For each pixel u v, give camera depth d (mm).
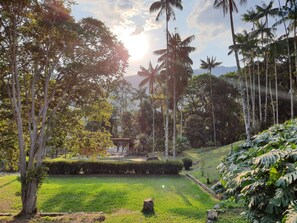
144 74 36094
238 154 5121
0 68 8586
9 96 8820
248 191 3641
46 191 11906
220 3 19359
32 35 8539
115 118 52875
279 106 33344
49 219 7723
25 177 8625
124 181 15500
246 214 4074
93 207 9820
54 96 10234
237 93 40375
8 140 9453
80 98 10453
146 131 47250
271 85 32781
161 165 18844
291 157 3486
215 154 25141
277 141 4223
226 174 4727
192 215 7570
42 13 8312
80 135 11102
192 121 41062
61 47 9016
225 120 40625
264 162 3461
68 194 11391
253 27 27531
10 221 7625
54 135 9578
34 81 9047
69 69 9320
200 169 18797
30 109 9594
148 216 7746
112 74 9820
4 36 8203
